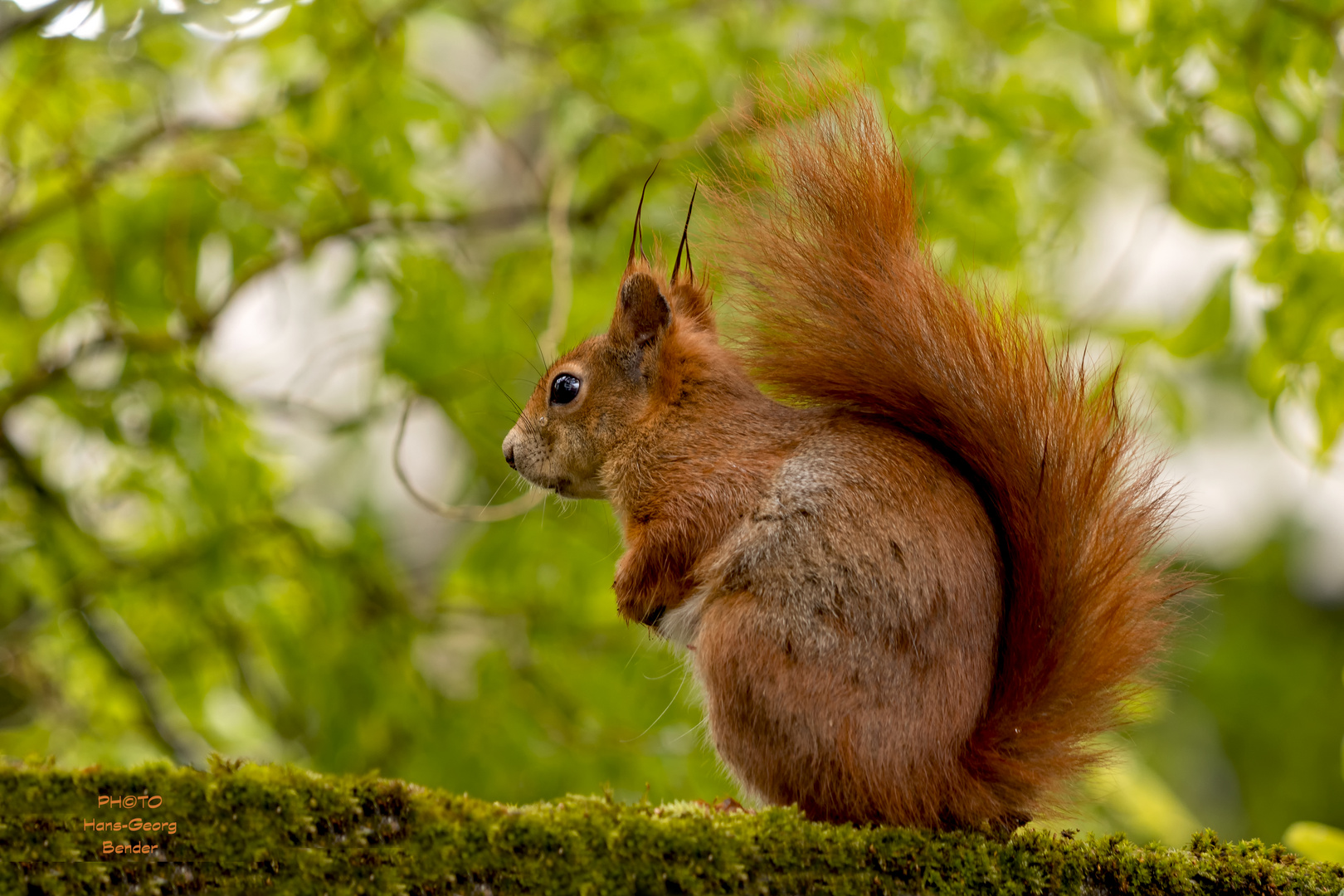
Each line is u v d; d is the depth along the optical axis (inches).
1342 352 376.2
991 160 398.6
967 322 246.2
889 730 220.8
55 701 502.9
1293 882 216.4
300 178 450.3
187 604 471.8
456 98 471.5
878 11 428.1
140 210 469.1
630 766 454.9
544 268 485.4
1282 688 786.2
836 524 228.7
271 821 196.7
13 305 489.1
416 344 448.8
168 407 463.2
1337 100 386.0
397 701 468.4
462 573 490.9
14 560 480.7
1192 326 381.4
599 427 280.7
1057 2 402.6
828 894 205.5
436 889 197.8
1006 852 212.8
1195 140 390.0
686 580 251.4
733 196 268.5
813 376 256.2
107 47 444.8
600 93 464.1
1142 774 459.2
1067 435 237.6
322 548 470.9
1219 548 807.1
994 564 233.3
